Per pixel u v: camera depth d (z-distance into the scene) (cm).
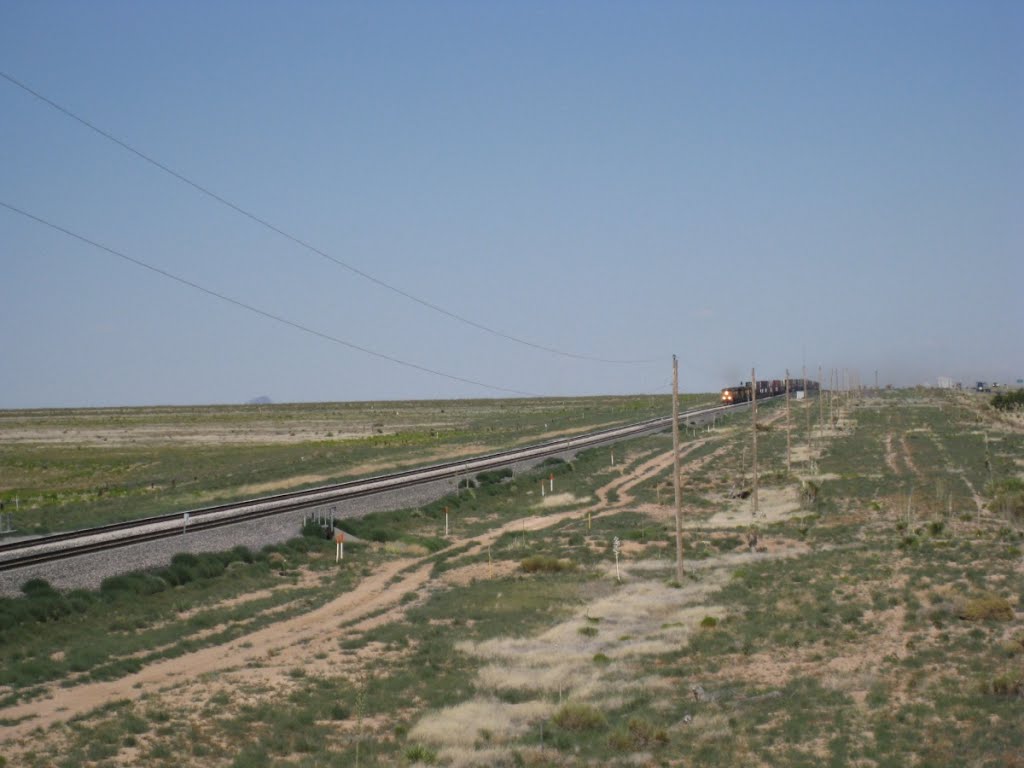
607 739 2628
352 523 6625
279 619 4388
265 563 5497
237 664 3559
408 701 3086
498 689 3186
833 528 6500
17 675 3300
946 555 5119
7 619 3794
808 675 3209
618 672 3347
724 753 2481
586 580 5169
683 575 5078
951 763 2305
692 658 3531
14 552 4697
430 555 6131
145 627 4175
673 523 7088
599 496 8850
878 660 3319
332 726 2838
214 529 5703
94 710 2909
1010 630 3575
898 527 6262
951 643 3459
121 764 2423
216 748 2584
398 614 4509
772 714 2823
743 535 6462
